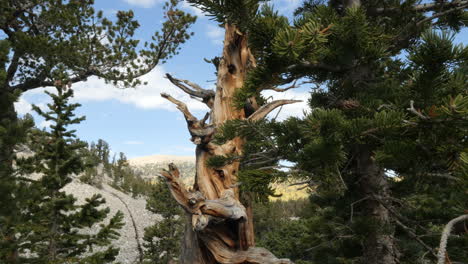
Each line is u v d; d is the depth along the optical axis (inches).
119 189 1860.2
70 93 307.4
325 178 121.9
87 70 504.7
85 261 275.6
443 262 60.7
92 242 299.1
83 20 492.1
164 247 633.0
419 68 99.6
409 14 169.2
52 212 282.8
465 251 159.0
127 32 529.0
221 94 255.8
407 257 181.3
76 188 1275.8
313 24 119.9
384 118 111.0
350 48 142.3
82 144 311.3
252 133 146.7
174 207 666.2
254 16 124.1
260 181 127.3
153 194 677.9
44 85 488.1
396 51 172.6
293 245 563.2
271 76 131.4
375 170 164.1
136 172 3361.2
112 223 303.9
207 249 220.2
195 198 187.5
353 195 189.6
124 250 832.9
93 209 301.6
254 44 129.8
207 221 190.9
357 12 134.4
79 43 466.3
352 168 180.2
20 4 432.8
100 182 1501.0
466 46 92.7
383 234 159.5
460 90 105.7
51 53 430.3
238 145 240.7
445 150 102.6
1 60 244.5
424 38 93.7
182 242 235.3
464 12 167.8
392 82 155.3
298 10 242.7
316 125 112.9
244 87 138.9
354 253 256.8
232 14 124.4
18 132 251.9
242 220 202.8
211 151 233.8
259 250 212.2
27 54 437.1
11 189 246.8
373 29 149.7
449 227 67.4
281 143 134.4
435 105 106.0
